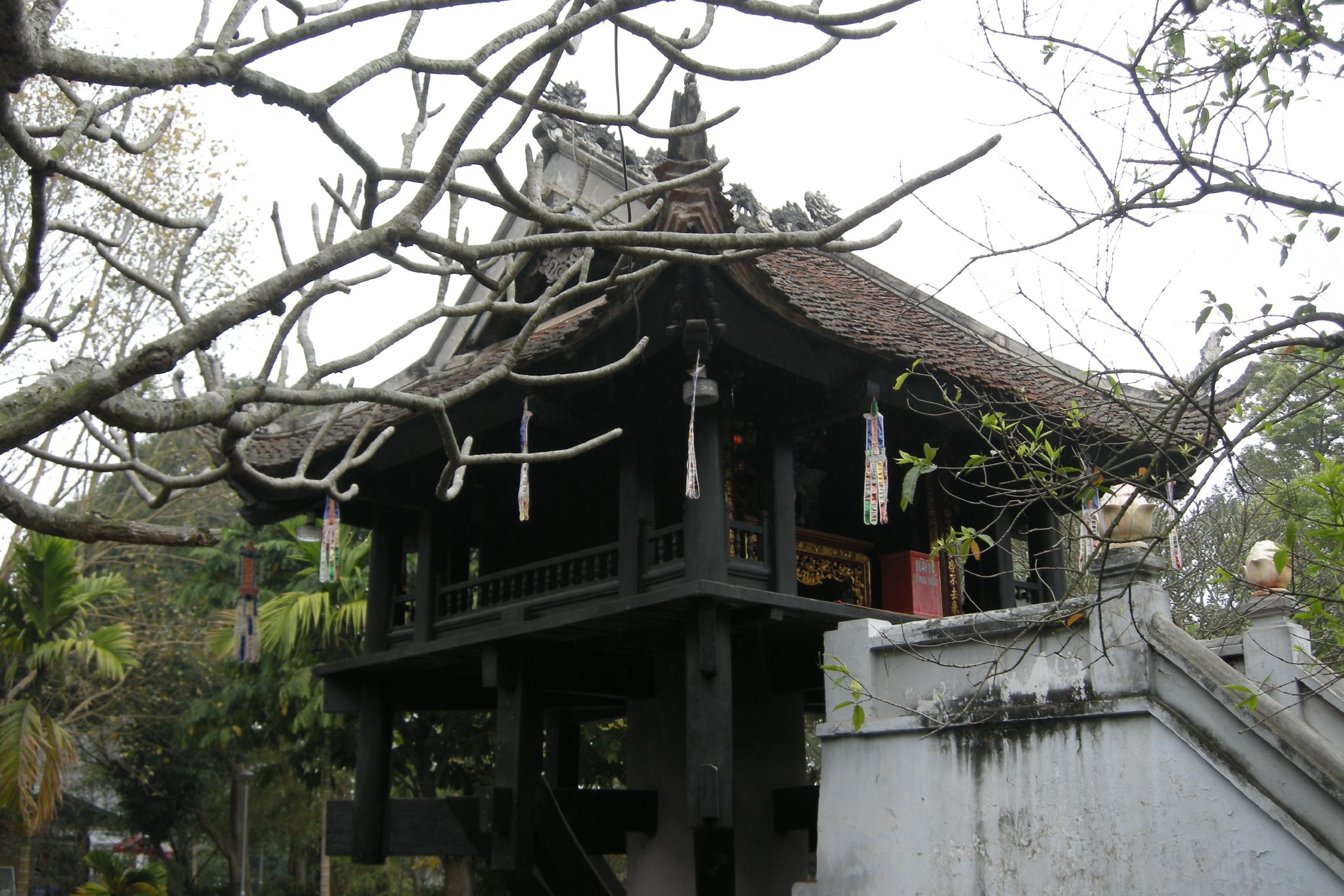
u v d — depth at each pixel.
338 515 11.66
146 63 3.12
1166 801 6.32
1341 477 5.04
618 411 10.64
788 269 11.43
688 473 8.95
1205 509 14.16
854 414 9.83
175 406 3.05
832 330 9.27
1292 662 7.12
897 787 7.70
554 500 12.66
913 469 5.80
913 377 10.01
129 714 26.17
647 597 9.45
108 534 3.33
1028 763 7.00
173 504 25.91
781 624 10.06
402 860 32.34
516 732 10.95
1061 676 6.99
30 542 18.83
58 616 18.78
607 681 12.41
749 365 10.12
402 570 13.17
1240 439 5.15
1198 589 12.54
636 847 12.93
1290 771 5.86
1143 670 6.57
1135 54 5.73
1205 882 6.06
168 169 18.62
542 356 9.62
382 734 12.63
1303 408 5.26
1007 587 11.55
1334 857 5.57
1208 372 5.21
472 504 13.09
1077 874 6.62
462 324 13.14
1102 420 10.53
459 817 11.68
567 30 3.61
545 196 5.03
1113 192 5.62
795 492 12.18
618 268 4.48
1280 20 5.90
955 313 13.65
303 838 31.86
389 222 3.49
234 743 25.42
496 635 10.84
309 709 21.09
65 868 32.94
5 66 2.72
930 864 7.37
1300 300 5.39
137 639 25.41
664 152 13.31
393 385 13.00
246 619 12.42
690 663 9.34
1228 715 6.18
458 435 11.15
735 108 4.75
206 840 35.09
